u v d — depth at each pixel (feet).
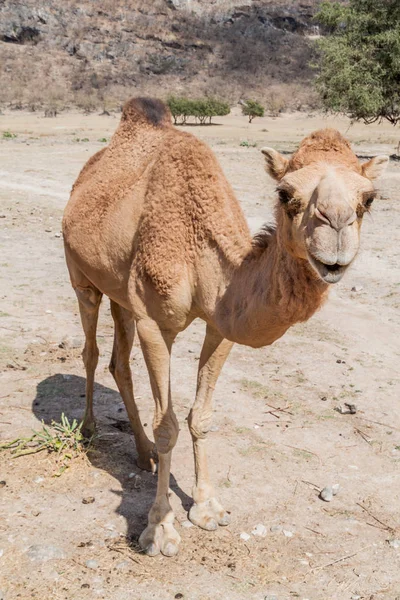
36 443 18.69
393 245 43.52
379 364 25.34
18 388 22.24
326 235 9.89
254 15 500.33
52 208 53.01
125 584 13.44
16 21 436.35
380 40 98.48
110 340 26.86
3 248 40.52
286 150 113.70
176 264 14.07
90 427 19.21
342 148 11.10
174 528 14.93
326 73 103.04
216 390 22.57
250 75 435.53
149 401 21.86
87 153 98.07
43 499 16.22
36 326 28.02
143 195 15.30
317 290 11.18
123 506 16.08
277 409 21.35
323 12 106.32
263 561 14.33
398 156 103.86
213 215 13.70
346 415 21.16
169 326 14.69
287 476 17.63
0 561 13.97
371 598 13.33
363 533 15.46
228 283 13.24
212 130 193.26
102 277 16.94
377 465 18.38
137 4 478.59
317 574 13.99
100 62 432.25
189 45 463.01
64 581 13.46
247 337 12.54
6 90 358.84
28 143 119.65
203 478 15.81
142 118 17.04
